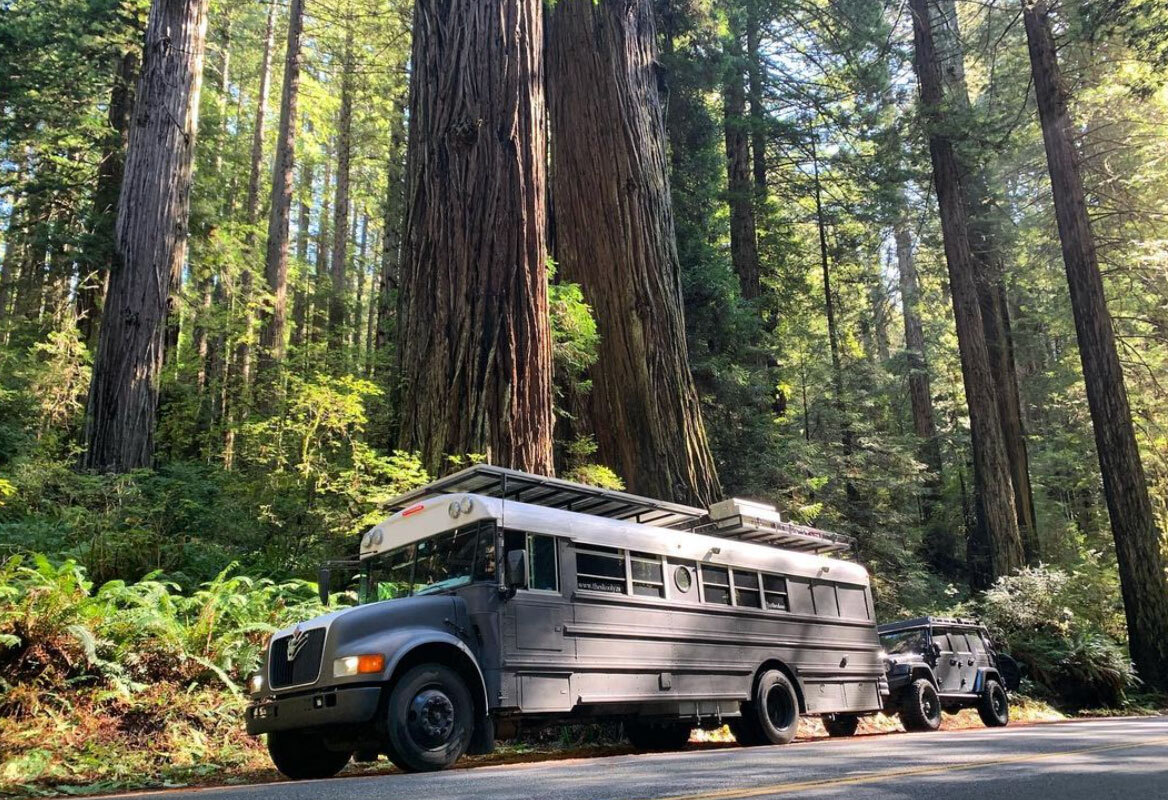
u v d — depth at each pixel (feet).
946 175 82.17
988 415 77.51
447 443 38.65
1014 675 57.67
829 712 34.30
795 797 12.14
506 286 40.57
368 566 27.30
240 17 107.04
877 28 85.15
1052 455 107.55
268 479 37.91
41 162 72.79
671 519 32.73
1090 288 71.72
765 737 30.48
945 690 43.88
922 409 108.68
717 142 82.12
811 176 104.37
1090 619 76.54
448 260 41.37
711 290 69.77
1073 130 84.28
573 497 28.91
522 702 23.12
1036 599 68.33
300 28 83.20
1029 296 103.96
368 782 16.40
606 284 53.11
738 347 72.59
